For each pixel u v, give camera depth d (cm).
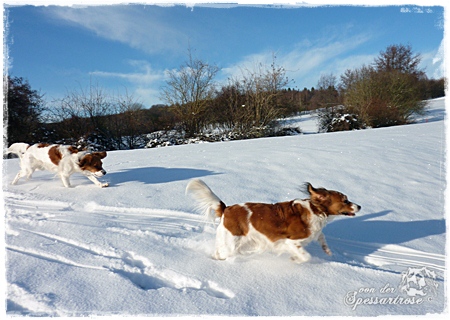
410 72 3738
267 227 350
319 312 263
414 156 799
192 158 898
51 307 263
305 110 4384
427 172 668
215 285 306
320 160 774
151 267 334
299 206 358
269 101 2306
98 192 597
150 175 706
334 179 634
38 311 260
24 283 295
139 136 2356
